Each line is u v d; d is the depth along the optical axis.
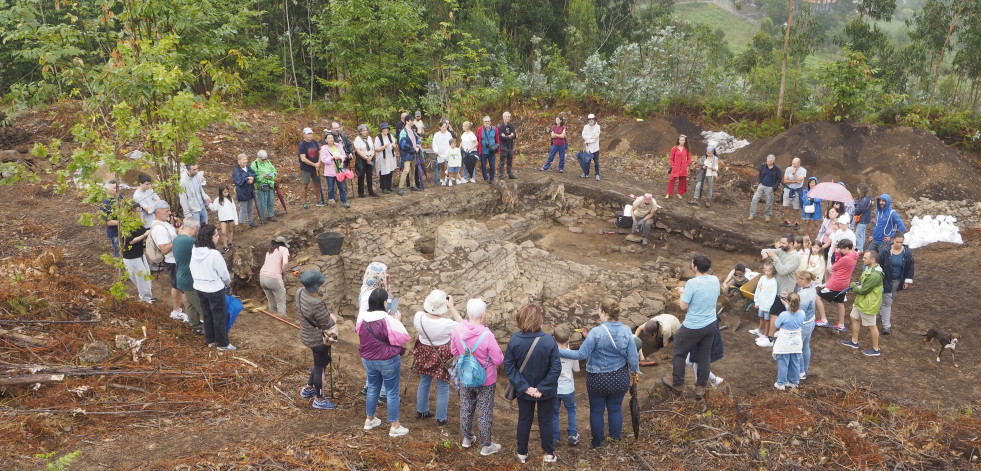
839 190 12.77
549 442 6.00
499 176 17.23
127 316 8.41
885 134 18.12
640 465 6.19
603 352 6.17
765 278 9.34
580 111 23.45
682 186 16.80
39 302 7.84
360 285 12.51
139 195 10.05
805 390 7.84
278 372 7.68
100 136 9.69
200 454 5.48
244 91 23.36
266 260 10.34
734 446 6.48
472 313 5.79
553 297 13.59
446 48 24.42
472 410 6.13
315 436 6.06
